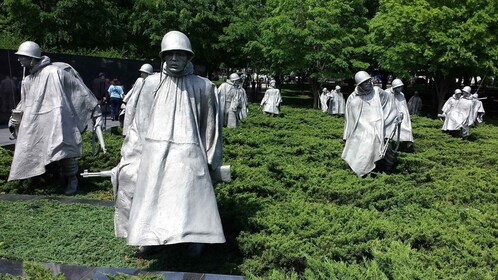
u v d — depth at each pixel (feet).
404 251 16.58
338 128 60.54
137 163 18.30
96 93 70.49
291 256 17.69
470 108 64.13
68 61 69.92
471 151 48.32
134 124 18.67
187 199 16.40
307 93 158.20
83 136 38.93
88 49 88.79
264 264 17.92
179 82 17.72
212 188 17.22
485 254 18.02
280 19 100.27
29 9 82.84
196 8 101.65
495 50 87.10
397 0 92.79
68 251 18.63
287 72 109.19
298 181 30.45
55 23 85.30
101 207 24.35
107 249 19.12
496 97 148.25
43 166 26.50
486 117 111.34
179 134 17.15
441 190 31.19
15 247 18.80
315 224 20.52
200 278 14.65
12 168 26.53
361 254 18.43
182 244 19.38
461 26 86.22
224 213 21.98
